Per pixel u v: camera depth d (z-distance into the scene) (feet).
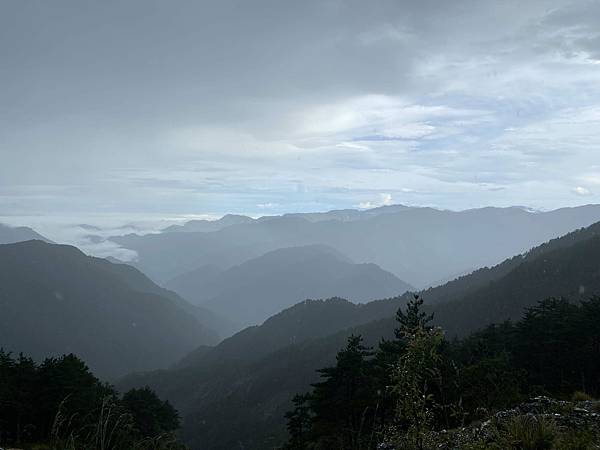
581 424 26.61
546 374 133.80
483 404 37.35
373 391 100.17
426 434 20.47
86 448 18.86
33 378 132.05
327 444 85.35
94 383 150.30
